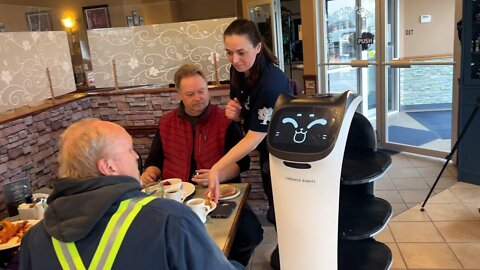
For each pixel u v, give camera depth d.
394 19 4.41
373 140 2.03
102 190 0.89
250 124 1.96
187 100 2.24
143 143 3.05
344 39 4.88
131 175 1.00
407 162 4.31
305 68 5.28
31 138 2.35
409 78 4.75
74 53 4.98
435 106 4.78
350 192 2.09
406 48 4.42
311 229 1.58
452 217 3.03
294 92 2.37
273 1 5.32
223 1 6.55
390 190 3.62
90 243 0.87
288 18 6.25
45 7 6.20
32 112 2.36
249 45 1.86
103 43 3.00
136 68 3.03
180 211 0.89
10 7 5.41
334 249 1.62
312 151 1.45
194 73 2.24
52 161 2.56
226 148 2.29
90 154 0.93
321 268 1.63
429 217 3.06
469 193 3.41
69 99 2.78
